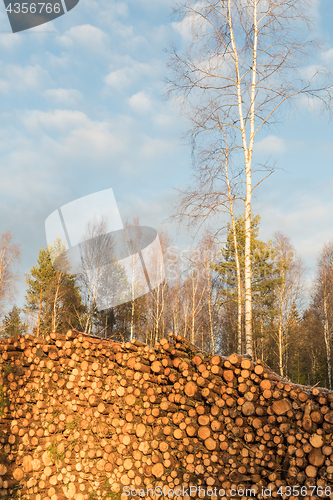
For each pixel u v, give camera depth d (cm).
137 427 390
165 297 2086
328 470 288
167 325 2366
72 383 451
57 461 427
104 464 401
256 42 965
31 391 474
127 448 390
